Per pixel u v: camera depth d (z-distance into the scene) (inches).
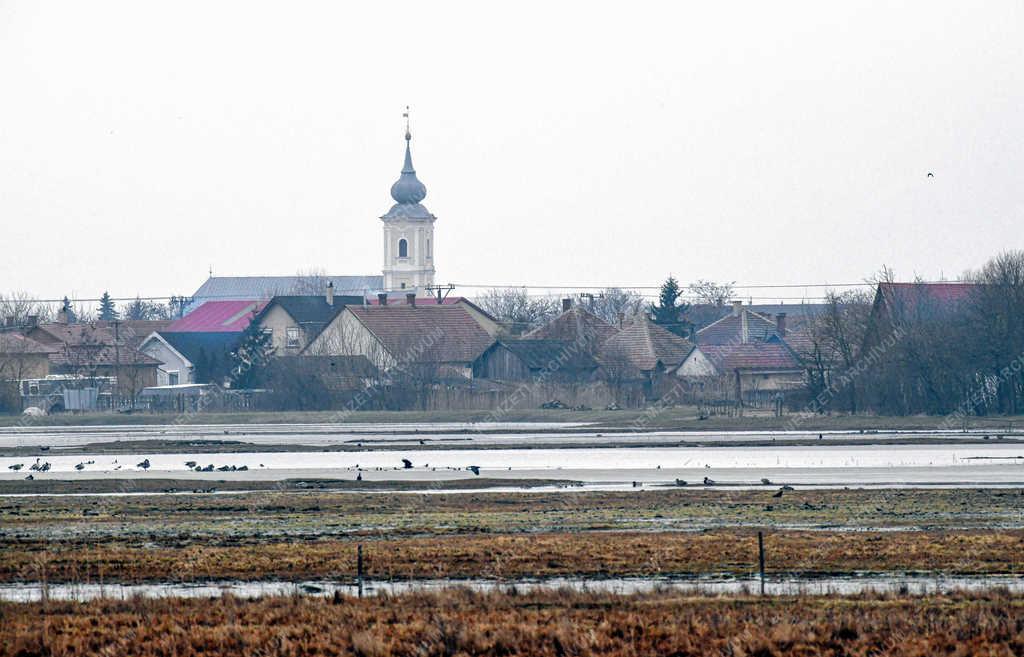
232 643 5388.8
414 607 5930.1
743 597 6067.9
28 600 6422.2
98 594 6550.2
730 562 7199.8
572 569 7071.9
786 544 7682.1
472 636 5290.4
